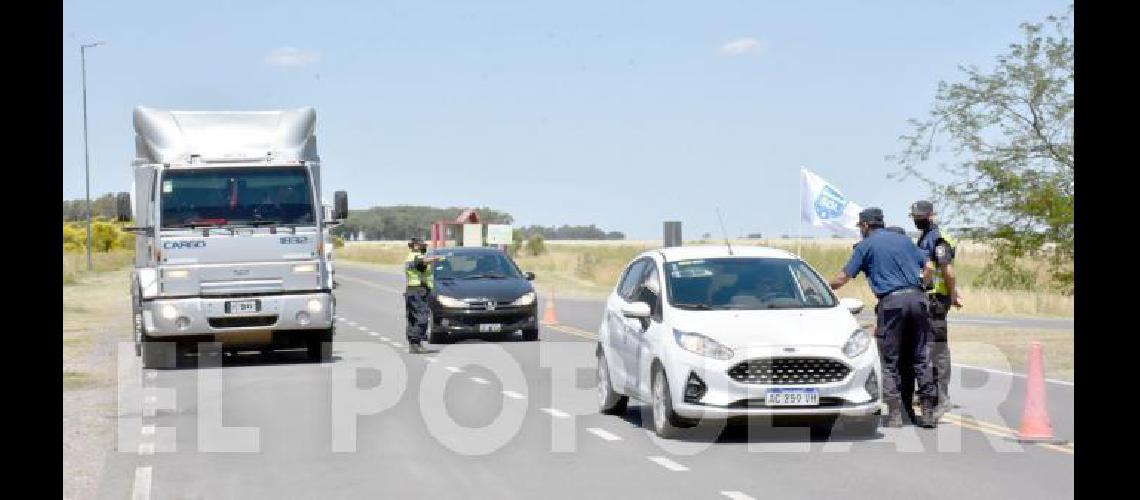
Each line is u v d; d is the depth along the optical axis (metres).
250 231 22.28
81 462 12.59
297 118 23.23
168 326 21.92
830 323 13.33
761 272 14.33
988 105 41.44
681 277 14.18
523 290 26.75
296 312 22.47
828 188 36.56
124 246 112.44
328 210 23.69
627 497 10.40
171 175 22.20
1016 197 40.66
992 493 10.37
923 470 11.45
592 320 33.50
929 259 14.47
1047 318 32.19
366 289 55.25
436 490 10.81
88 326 32.59
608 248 119.31
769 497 10.30
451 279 27.33
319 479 11.39
